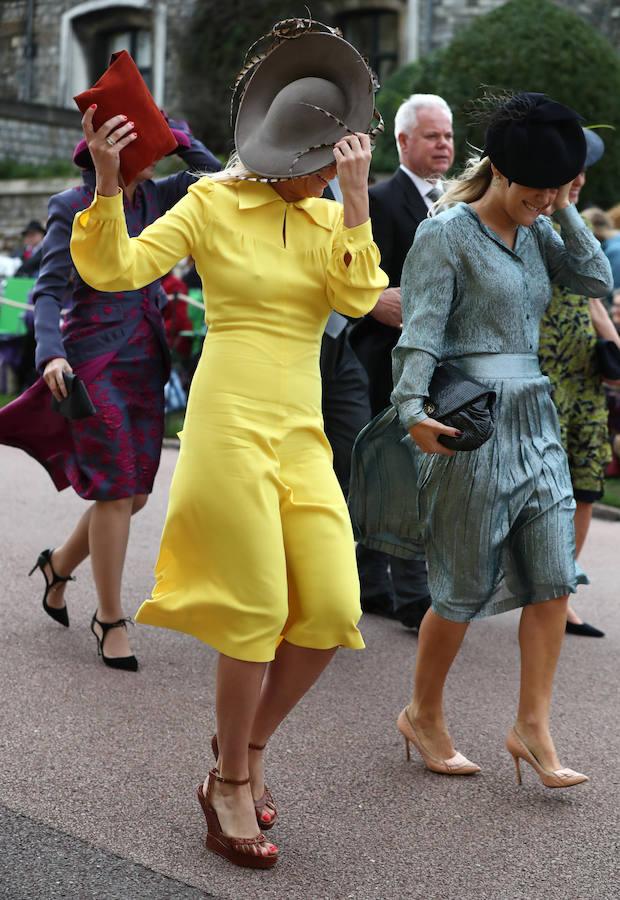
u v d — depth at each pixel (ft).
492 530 12.46
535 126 11.94
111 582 15.93
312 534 10.77
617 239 27.48
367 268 10.78
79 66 98.02
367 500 13.62
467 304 12.42
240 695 10.60
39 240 52.03
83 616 18.24
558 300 18.26
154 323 16.24
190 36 81.00
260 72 10.99
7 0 99.96
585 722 14.85
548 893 10.53
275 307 10.79
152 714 14.33
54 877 10.41
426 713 13.14
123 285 10.46
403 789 12.61
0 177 82.64
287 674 11.05
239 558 10.52
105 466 15.81
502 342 12.48
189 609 10.65
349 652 17.11
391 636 17.98
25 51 99.40
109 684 15.30
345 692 15.47
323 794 12.42
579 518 18.86
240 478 10.56
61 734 13.58
